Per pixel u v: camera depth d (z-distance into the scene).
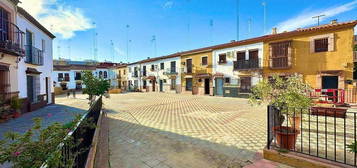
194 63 22.55
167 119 7.88
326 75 12.33
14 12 8.88
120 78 38.78
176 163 3.60
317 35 12.77
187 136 5.34
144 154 4.06
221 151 4.16
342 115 6.86
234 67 17.75
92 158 3.38
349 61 11.53
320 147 4.06
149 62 30.39
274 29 17.34
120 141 4.96
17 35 9.05
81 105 13.23
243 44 17.33
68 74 34.91
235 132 5.69
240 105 12.12
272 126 4.15
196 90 22.34
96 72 38.59
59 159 1.72
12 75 8.67
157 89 28.66
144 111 10.19
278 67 14.45
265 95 4.34
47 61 13.21
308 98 3.80
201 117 8.22
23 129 6.32
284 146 3.56
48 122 7.28
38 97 11.52
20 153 1.82
